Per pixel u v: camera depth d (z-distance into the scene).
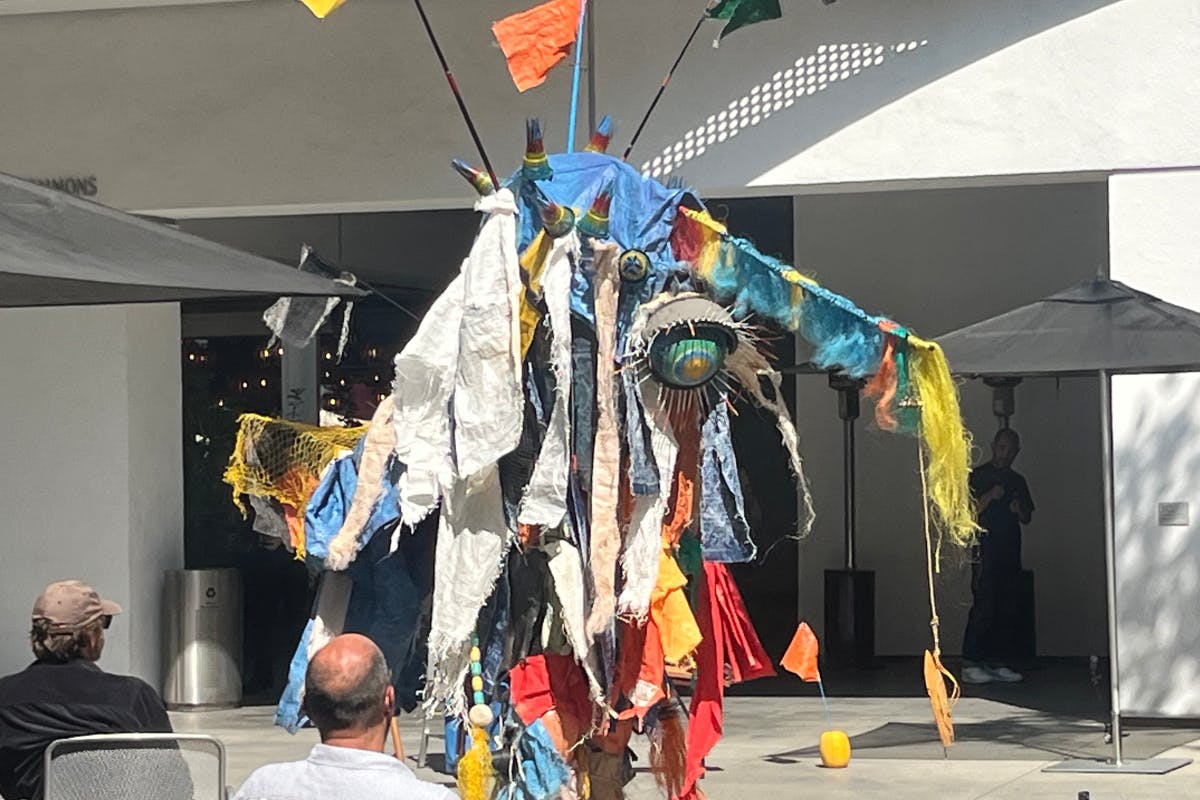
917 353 5.86
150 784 5.21
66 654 5.66
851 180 10.32
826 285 14.85
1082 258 14.46
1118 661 9.99
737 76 10.47
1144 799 8.54
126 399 11.71
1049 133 10.09
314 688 4.17
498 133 10.79
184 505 13.18
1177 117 9.95
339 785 4.09
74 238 6.00
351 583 6.16
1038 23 10.10
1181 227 10.02
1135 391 10.45
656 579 5.70
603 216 5.60
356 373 13.61
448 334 5.59
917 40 10.24
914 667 14.27
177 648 12.18
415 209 11.23
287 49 11.01
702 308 5.61
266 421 6.80
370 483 5.75
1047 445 14.66
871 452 14.90
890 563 14.91
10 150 11.30
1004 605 13.53
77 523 11.73
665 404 5.71
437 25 10.85
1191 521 10.38
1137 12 9.98
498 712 5.92
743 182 10.45
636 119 10.57
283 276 6.27
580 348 5.76
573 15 6.25
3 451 11.80
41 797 5.48
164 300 6.17
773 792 8.93
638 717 6.01
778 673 13.95
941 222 14.69
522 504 5.57
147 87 11.16
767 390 7.11
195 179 11.11
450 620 5.63
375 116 10.91
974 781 9.15
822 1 10.32
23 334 11.78
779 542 14.97
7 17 11.30
